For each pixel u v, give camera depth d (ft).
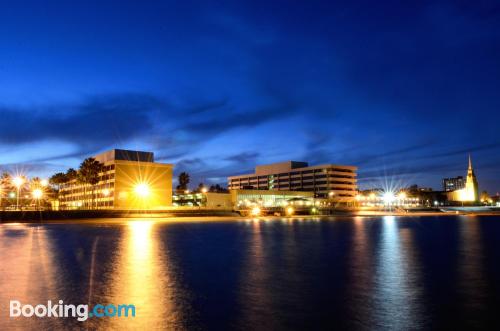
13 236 158.10
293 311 44.04
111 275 66.39
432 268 74.43
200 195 569.23
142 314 42.60
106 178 524.52
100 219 348.59
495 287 56.70
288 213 485.15
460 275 66.64
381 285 58.34
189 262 83.20
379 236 162.91
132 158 531.50
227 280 62.08
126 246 118.11
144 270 72.08
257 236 163.43
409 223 293.23
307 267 75.92
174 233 180.96
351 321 40.47
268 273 69.10
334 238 151.53
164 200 527.81
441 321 40.45
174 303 47.34
